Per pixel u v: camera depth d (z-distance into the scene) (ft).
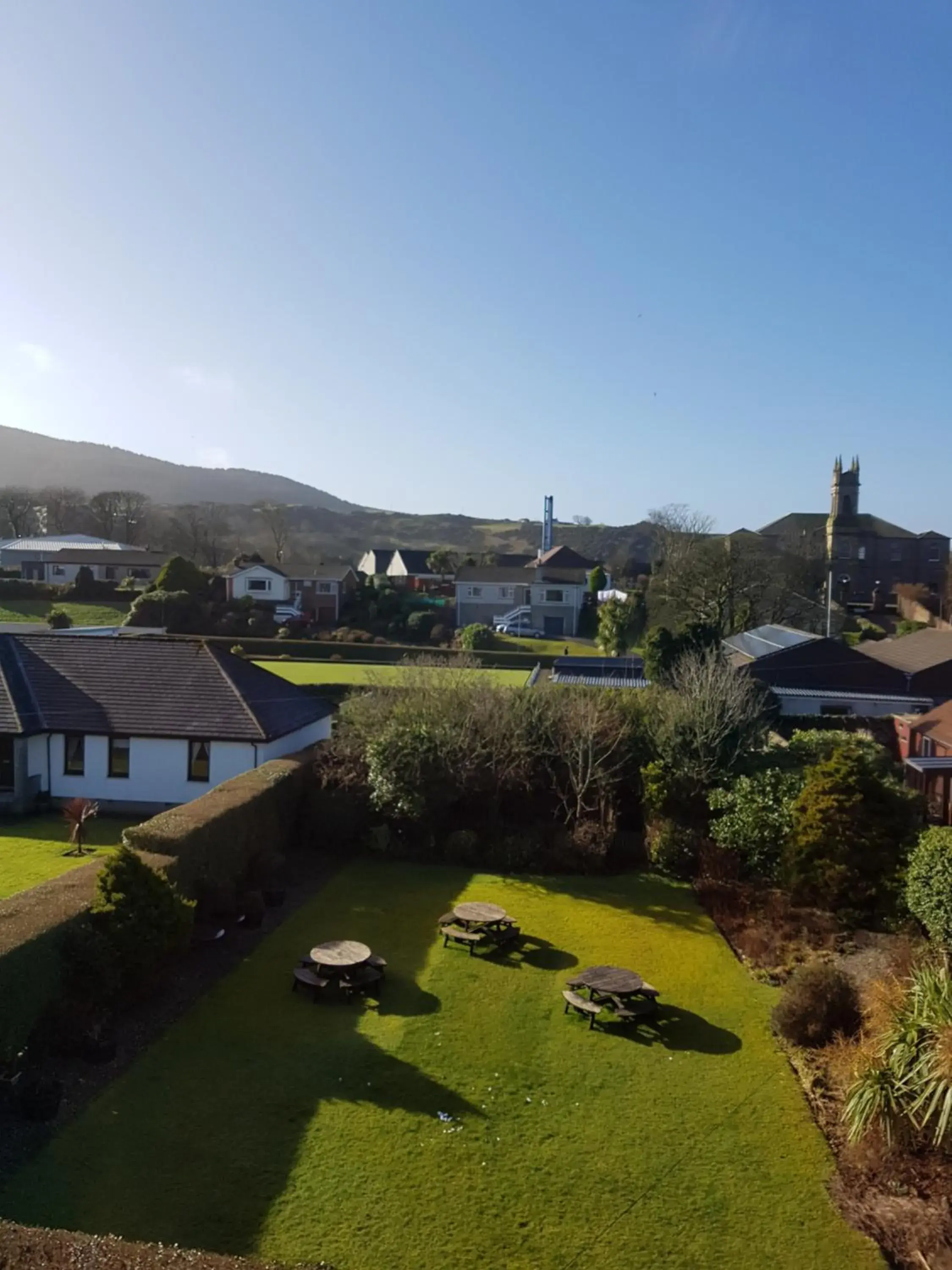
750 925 56.29
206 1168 30.96
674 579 200.13
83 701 82.84
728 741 75.82
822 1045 41.50
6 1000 34.09
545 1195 30.58
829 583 197.06
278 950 51.21
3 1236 22.54
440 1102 36.04
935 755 92.12
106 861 42.50
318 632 231.09
